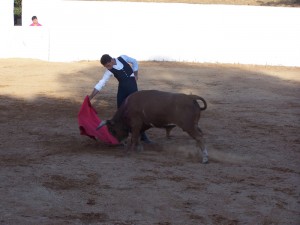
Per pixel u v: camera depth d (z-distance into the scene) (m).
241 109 16.39
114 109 15.88
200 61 27.20
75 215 7.78
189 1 41.97
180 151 11.34
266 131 13.54
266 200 8.64
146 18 26.88
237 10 26.86
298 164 10.70
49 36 26.36
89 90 18.89
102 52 26.89
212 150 11.48
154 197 8.56
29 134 12.42
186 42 27.16
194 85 20.59
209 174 9.79
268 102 17.77
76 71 22.92
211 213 8.06
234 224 7.72
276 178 9.74
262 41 27.00
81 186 8.93
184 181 9.35
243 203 8.48
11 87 18.97
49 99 17.03
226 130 13.48
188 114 10.26
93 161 10.33
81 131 11.34
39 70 22.84
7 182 9.00
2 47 25.78
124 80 11.52
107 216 7.80
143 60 27.08
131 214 7.90
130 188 8.91
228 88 20.19
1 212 7.78
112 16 26.72
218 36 27.09
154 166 10.15
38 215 7.74
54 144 11.59
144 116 10.69
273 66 26.69
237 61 27.17
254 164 10.59
